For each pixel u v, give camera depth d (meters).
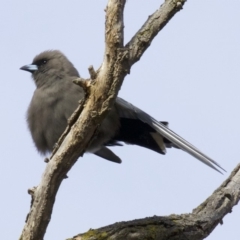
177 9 8.36
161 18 8.37
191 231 10.13
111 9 8.20
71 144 8.80
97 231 9.87
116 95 8.53
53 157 8.97
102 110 8.59
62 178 9.04
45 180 8.98
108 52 8.28
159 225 10.02
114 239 9.76
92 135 8.88
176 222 10.13
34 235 9.20
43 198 9.04
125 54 8.23
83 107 8.73
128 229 9.86
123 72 8.35
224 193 10.71
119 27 8.20
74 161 8.98
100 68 8.49
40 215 9.09
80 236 9.78
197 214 10.40
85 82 8.51
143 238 9.84
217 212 10.48
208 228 10.31
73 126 8.77
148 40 8.32
